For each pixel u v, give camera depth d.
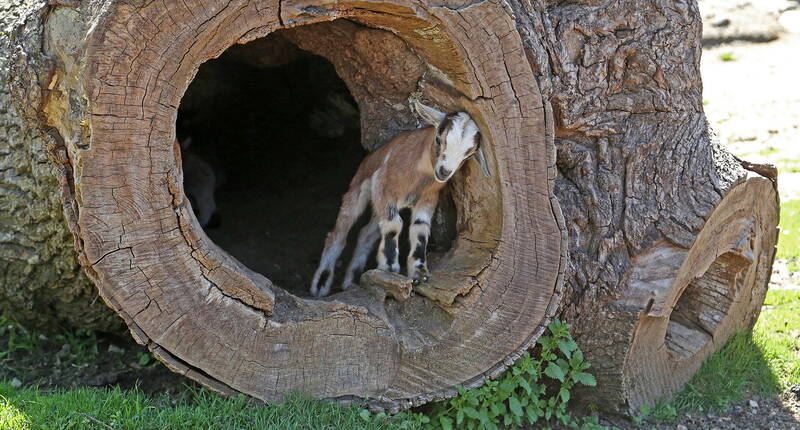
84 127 3.34
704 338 5.16
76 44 3.31
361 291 4.38
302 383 3.96
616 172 4.52
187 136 6.96
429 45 4.01
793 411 4.88
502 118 3.99
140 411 3.91
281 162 7.55
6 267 4.73
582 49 4.39
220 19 3.36
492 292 4.14
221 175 7.31
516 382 4.33
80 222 3.39
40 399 4.04
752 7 14.88
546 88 4.06
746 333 5.47
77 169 3.39
